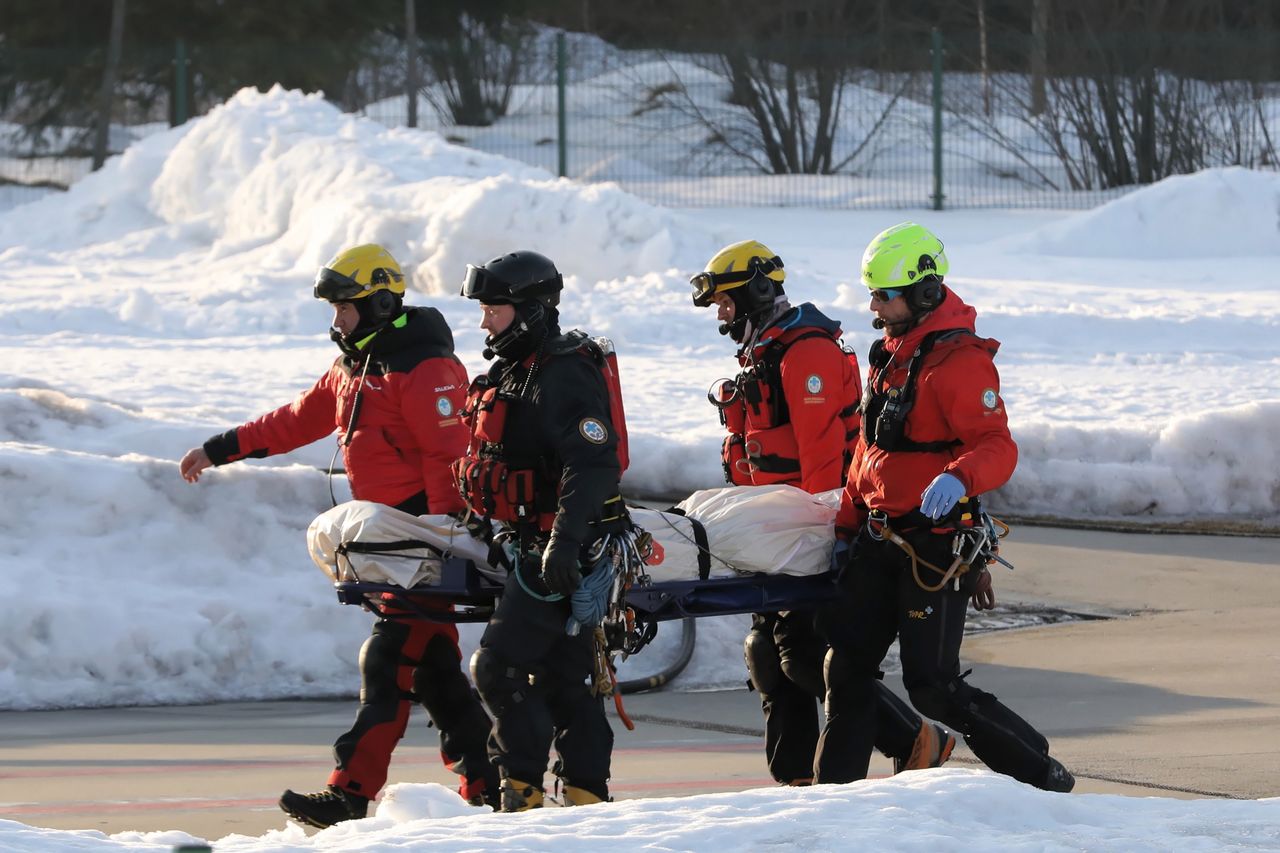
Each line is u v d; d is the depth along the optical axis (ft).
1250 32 348.18
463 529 44.91
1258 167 323.37
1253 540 92.58
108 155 332.39
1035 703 62.18
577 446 41.19
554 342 42.16
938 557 43.09
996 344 43.21
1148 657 69.26
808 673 47.52
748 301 49.52
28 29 358.64
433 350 47.50
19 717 61.72
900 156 352.28
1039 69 338.75
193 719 61.46
